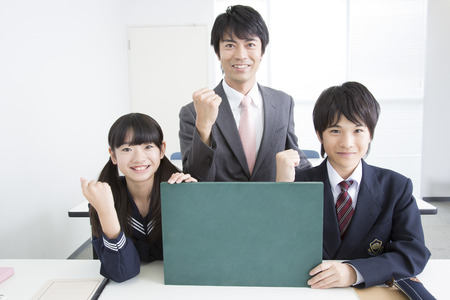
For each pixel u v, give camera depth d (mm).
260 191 750
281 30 3732
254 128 1207
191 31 3701
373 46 3676
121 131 859
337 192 949
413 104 3719
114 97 3363
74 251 2486
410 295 725
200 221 773
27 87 1909
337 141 883
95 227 866
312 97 3803
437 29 3580
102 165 3014
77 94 2535
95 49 2900
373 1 3617
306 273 778
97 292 785
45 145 2084
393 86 3713
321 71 3762
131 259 833
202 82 3770
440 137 3711
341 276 770
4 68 1720
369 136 893
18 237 1820
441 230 2902
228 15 1075
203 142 937
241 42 1074
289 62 3768
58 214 2236
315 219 751
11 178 1768
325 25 3699
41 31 2062
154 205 934
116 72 3434
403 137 3771
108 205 771
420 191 3811
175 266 804
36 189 1989
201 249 787
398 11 3613
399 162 3812
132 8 3680
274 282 787
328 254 932
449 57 3602
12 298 783
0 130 1684
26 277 880
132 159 860
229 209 761
